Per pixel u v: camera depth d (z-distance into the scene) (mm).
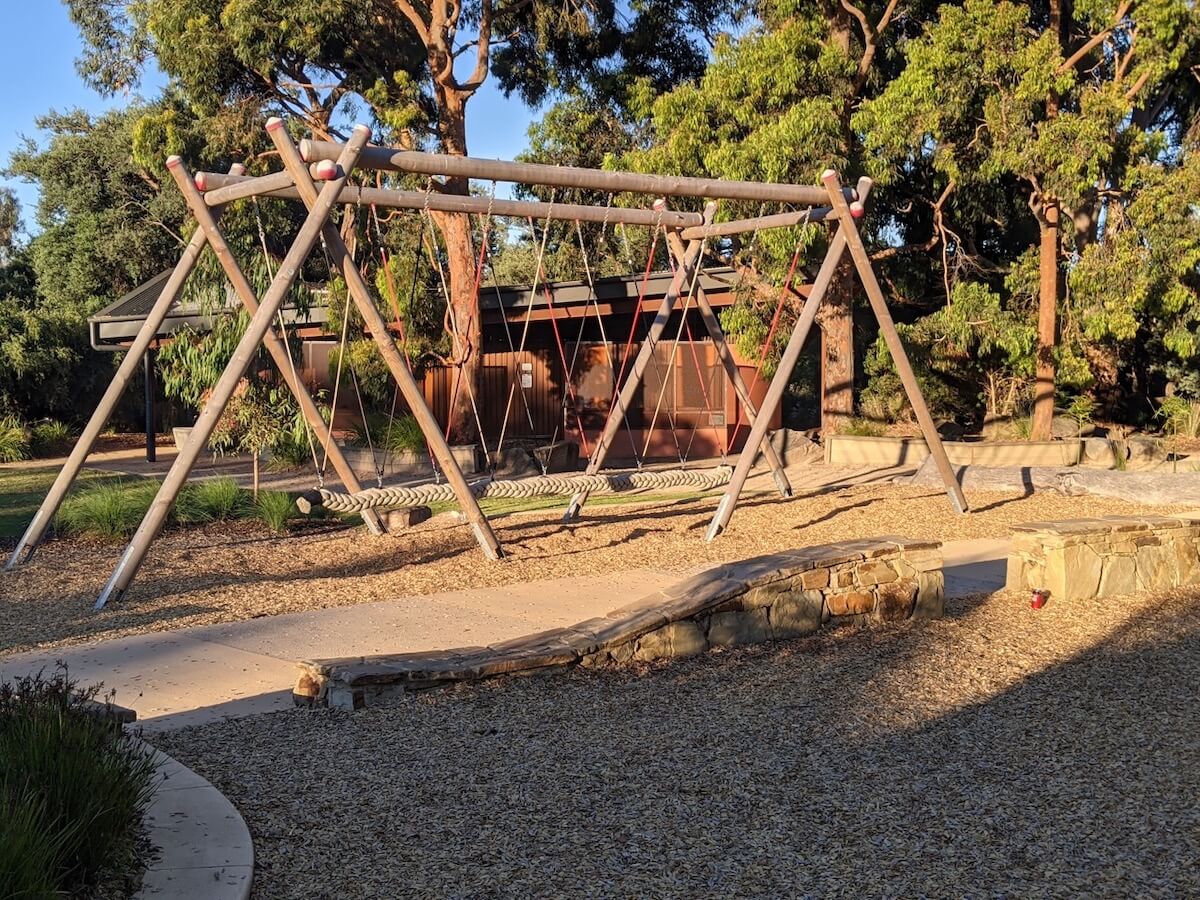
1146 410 23359
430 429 10469
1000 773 4934
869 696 6164
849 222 11867
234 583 9867
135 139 22250
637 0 23953
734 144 17781
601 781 4816
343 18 20469
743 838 4195
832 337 20859
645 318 22609
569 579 9891
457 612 8555
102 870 3576
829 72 18453
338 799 4605
